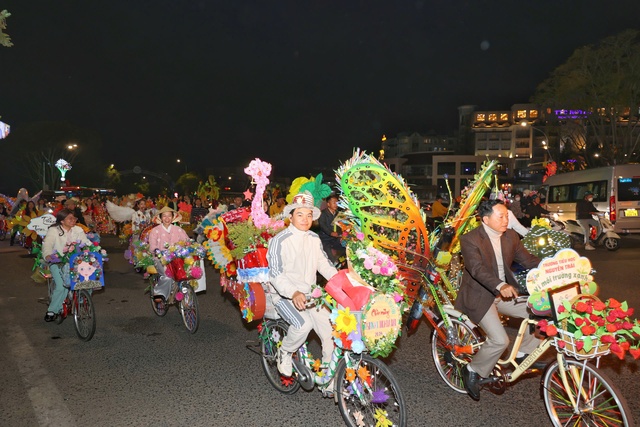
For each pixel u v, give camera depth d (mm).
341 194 5242
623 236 20484
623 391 4941
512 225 6336
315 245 4637
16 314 8492
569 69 31688
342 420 4453
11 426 4406
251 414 4582
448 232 5543
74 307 7059
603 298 8750
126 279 11789
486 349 4336
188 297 7273
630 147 32406
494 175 5707
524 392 4969
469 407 4664
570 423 4164
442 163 102312
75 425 4410
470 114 122000
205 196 23938
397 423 4340
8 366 5914
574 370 3805
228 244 5863
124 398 4957
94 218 25125
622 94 30688
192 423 4422
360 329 3812
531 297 3867
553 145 79500
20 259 15562
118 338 7020
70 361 6066
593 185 19906
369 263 3803
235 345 6648
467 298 4445
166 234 7719
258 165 5473
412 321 5336
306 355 4711
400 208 5023
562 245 4945
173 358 6145
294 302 4148
